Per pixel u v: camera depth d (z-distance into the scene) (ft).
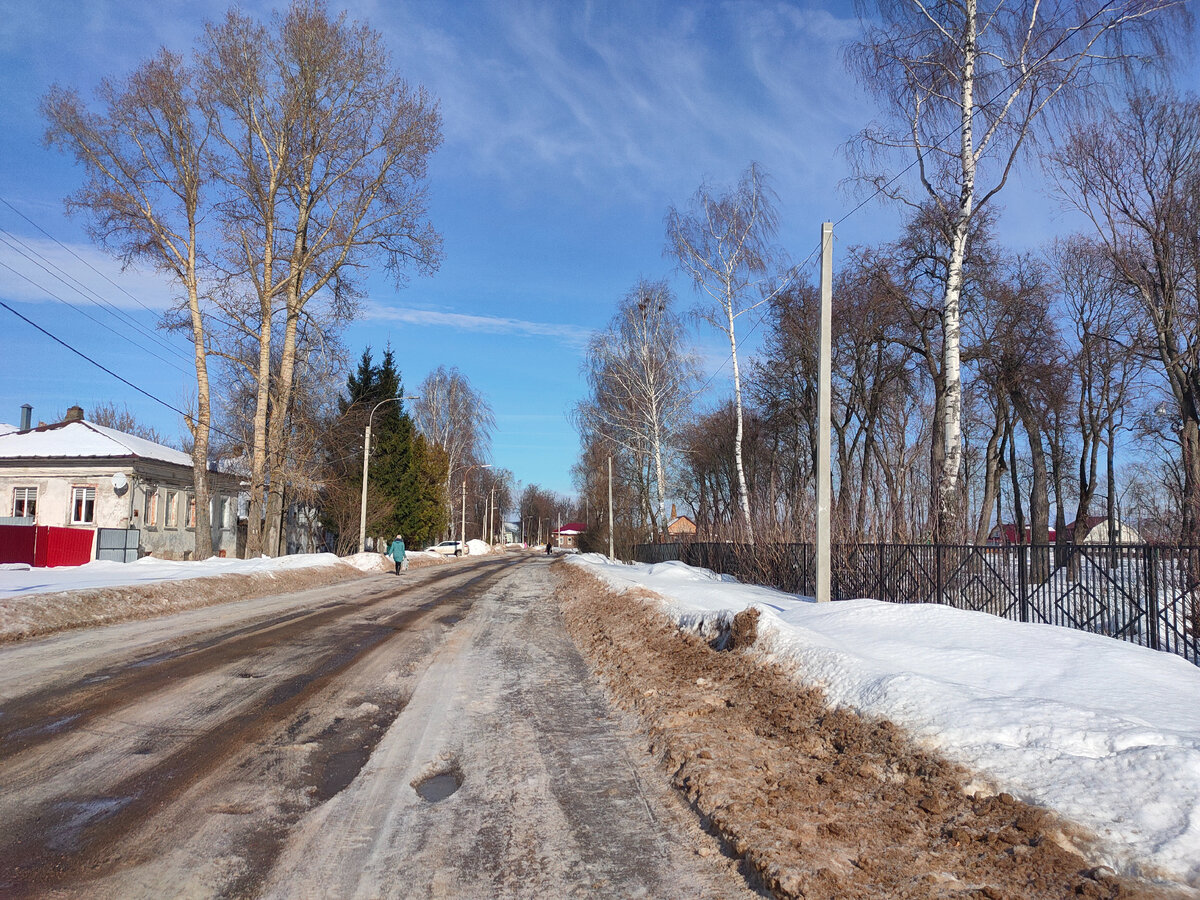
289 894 12.25
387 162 94.02
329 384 113.50
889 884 12.12
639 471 156.76
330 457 120.88
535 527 469.57
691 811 16.26
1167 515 44.45
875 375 109.29
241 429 112.98
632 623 43.42
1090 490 108.37
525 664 34.22
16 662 31.09
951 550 41.57
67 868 13.03
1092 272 99.81
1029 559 35.91
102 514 110.32
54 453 111.45
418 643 39.50
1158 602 29.35
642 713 24.59
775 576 68.18
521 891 12.48
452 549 216.95
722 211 85.51
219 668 30.96
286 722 23.04
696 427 157.48
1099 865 11.93
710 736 20.81
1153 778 13.58
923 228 81.30
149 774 18.06
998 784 14.98
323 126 91.25
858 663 23.18
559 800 16.92
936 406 86.07
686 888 12.63
